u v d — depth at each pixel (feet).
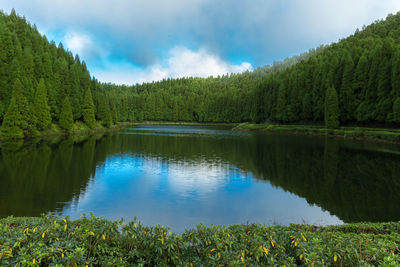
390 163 84.53
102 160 88.99
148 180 61.98
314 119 238.48
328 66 230.89
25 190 51.06
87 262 16.17
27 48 207.41
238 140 170.19
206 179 63.62
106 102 287.28
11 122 145.79
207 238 18.54
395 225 31.63
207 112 515.50
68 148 116.88
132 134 222.07
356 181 62.23
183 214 40.50
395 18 356.79
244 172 71.92
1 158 86.22
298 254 17.66
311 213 41.83
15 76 174.91
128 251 19.08
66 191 51.39
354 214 41.57
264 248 17.10
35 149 110.22
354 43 320.70
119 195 49.65
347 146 128.98
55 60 239.30
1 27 195.00
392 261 16.16
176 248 18.97
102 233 18.80
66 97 200.85
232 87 619.26
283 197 49.98
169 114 547.49
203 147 131.03
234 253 17.15
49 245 17.62
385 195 51.52
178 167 78.79
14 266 14.94
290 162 87.61
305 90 250.98
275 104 290.76
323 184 59.57
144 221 37.27
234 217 39.68
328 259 17.53
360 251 17.65
